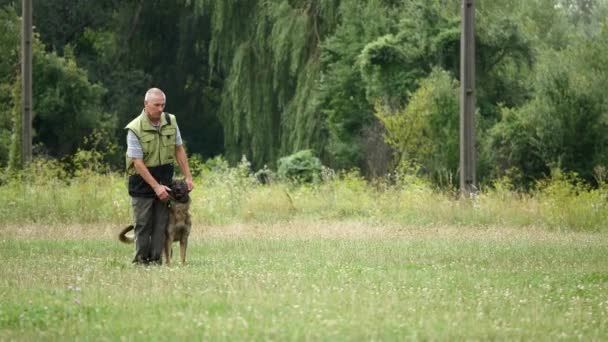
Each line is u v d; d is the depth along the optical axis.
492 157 133.62
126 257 50.06
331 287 35.31
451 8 148.25
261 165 161.00
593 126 129.25
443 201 82.06
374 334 25.75
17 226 70.50
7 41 169.88
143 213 45.25
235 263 45.97
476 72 146.38
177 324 27.30
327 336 25.34
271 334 25.42
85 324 27.53
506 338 25.91
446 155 125.38
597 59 132.12
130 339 24.98
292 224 74.38
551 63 132.00
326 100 151.88
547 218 76.06
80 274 39.53
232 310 29.80
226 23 166.12
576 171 129.62
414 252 53.25
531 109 131.88
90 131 177.75
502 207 79.00
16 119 104.56
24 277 38.66
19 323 28.11
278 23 155.50
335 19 156.62
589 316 30.08
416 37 146.00
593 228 73.75
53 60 176.12
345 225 73.50
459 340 25.45
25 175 88.00
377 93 145.50
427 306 31.17
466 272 42.97
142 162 45.16
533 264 47.72
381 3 155.38
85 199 77.69
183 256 45.88
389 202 84.88
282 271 41.69
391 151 143.00
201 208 79.88
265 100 159.75
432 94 126.44
